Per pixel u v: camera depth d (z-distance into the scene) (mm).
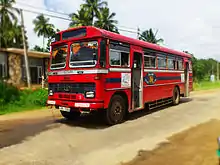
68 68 8398
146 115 10523
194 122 8859
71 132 7719
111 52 8281
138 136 7113
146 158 5301
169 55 12570
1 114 11453
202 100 15977
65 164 5090
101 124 8805
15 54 28703
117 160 5258
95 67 7723
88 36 8023
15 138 7109
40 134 7523
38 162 5215
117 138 6938
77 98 8070
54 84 8961
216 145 5941
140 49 9914
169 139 6711
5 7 34406
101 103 7777
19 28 36625
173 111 11477
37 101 14008
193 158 5168
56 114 11297
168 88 12492
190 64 15750
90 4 39781
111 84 8234
